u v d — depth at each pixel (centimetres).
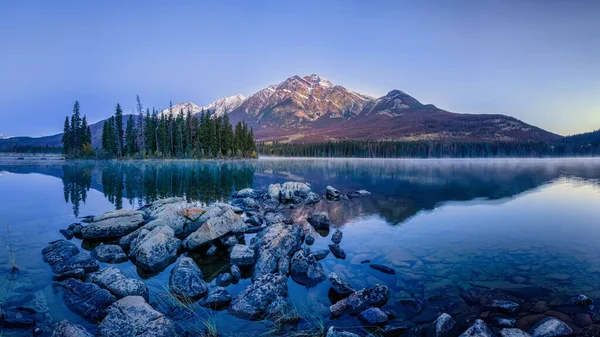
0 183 3581
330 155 17388
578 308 759
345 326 721
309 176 5081
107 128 9125
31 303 795
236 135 11388
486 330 643
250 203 2334
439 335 667
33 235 1448
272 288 845
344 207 2281
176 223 1520
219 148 9994
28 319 707
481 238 1416
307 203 2453
